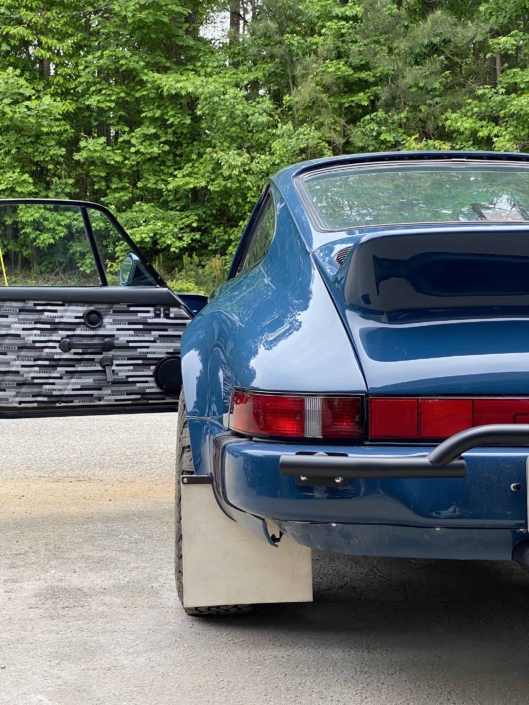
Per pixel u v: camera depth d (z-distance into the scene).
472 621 2.89
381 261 2.17
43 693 2.36
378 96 26.52
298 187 2.96
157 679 2.44
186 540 2.76
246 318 2.51
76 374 3.86
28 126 25.81
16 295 3.78
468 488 2.01
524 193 2.82
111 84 27.39
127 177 27.58
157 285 4.05
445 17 24.86
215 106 25.58
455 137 25.31
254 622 2.88
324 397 2.08
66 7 27.53
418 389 2.05
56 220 3.93
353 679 2.43
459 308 2.22
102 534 3.95
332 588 3.25
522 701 2.28
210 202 26.80
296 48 26.53
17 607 3.02
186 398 2.74
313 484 2.05
